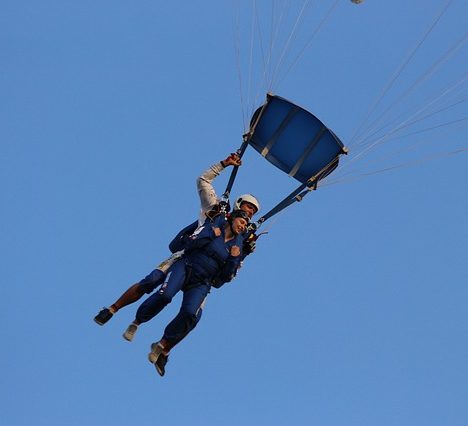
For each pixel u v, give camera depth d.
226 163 60.84
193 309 58.12
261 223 61.00
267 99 62.16
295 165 63.25
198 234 58.91
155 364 58.16
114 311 58.47
